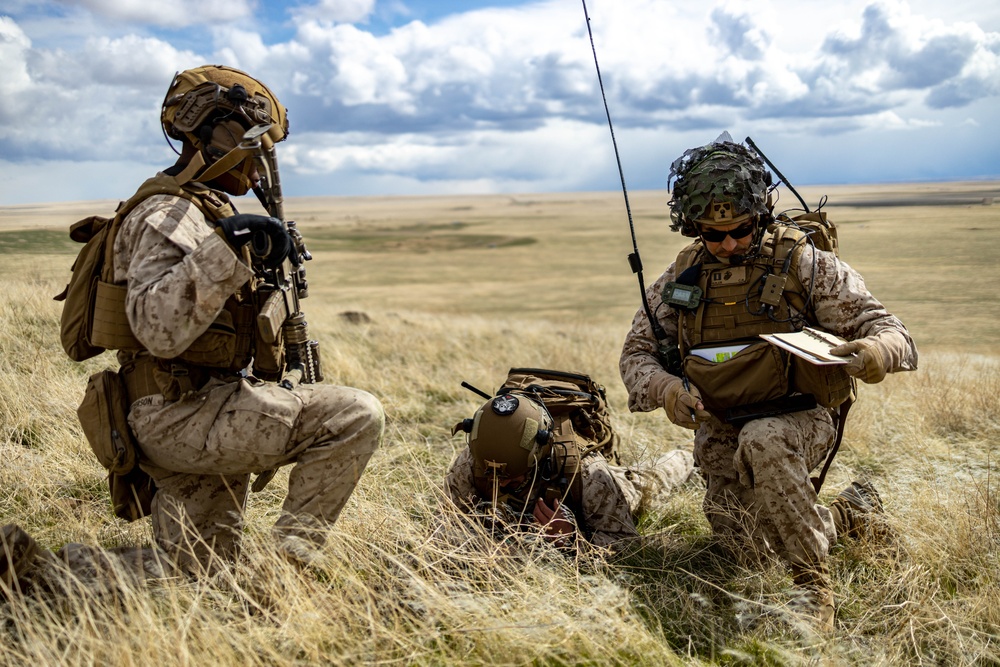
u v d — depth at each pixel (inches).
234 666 80.0
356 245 6801.2
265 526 125.1
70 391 183.9
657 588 110.0
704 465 125.5
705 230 112.9
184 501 104.5
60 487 139.6
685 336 118.8
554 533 116.4
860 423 190.5
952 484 144.6
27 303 256.5
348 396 101.8
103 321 91.4
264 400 97.0
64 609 90.7
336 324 373.1
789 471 105.4
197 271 86.4
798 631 99.2
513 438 116.7
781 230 116.7
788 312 113.3
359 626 91.0
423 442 191.6
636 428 205.0
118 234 91.9
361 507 118.8
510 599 96.7
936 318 607.8
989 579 109.0
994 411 204.7
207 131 97.0
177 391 94.6
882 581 113.4
